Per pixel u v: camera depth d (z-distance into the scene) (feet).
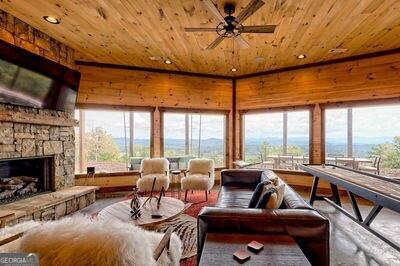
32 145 12.56
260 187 7.89
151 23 11.92
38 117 12.55
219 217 6.08
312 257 5.77
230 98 21.90
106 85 18.58
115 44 14.83
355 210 10.05
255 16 10.99
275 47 15.08
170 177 19.98
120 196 17.19
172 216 9.00
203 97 21.17
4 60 10.62
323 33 12.96
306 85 18.65
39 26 12.62
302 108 18.86
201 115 21.88
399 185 8.14
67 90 14.65
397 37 13.55
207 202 15.35
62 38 14.15
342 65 17.24
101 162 19.63
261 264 4.58
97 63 18.33
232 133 21.97
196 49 15.46
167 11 10.71
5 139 11.13
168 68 19.76
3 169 12.78
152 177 15.80
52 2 10.26
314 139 18.42
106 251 3.84
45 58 12.79
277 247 5.23
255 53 16.17
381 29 12.46
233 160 21.89
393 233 10.20
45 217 11.40
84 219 4.58
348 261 7.98
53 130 13.98
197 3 10.02
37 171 13.83
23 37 12.23
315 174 12.40
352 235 10.04
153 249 5.68
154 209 9.78
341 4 10.00
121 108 19.01
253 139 22.16
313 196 14.02
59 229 4.12
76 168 18.84
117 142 19.95
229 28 9.55
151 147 19.93
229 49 15.40
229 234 5.92
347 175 10.60
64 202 12.66
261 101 20.66
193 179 15.76
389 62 15.65
